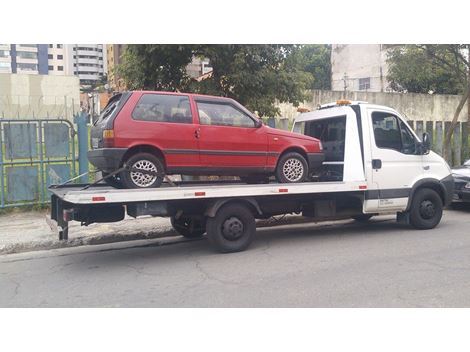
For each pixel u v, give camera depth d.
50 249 7.91
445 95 26.17
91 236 8.32
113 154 6.59
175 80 11.09
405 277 5.73
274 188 7.40
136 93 6.89
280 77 11.15
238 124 7.59
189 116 7.21
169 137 6.97
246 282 5.68
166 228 8.94
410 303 4.83
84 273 6.33
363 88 34.69
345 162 8.30
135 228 8.94
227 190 7.07
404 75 17.50
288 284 5.55
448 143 15.30
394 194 8.58
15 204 10.34
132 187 6.79
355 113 8.40
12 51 108.94
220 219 7.16
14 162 10.38
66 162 10.90
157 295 5.30
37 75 36.72
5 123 10.28
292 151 8.05
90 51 116.06
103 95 45.94
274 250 7.39
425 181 8.84
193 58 11.77
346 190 8.03
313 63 38.72
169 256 7.21
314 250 7.33
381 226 9.55
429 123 15.12
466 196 10.71
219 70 10.85
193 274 6.12
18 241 7.88
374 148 8.41
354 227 9.52
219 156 7.37
